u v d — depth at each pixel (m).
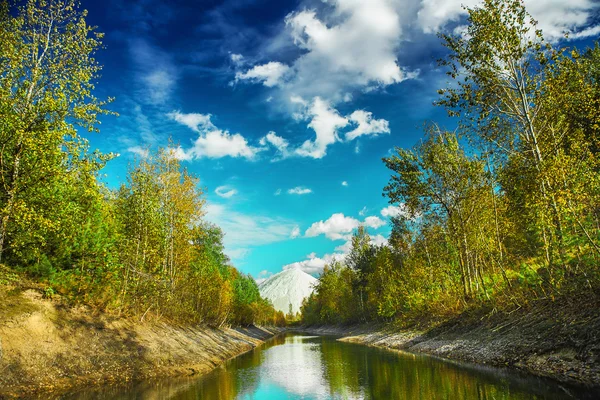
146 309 30.88
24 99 16.12
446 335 30.64
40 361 17.03
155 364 22.84
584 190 17.47
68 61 17.27
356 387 17.92
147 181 31.45
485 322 26.89
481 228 30.73
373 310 71.75
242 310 79.69
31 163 15.91
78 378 17.66
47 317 19.67
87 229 23.69
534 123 24.23
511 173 24.09
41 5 16.81
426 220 39.81
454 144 34.06
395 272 50.91
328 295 97.81
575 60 21.16
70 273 23.05
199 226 37.53
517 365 17.53
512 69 23.73
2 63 15.89
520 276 25.08
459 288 36.94
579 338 15.52
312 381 20.56
